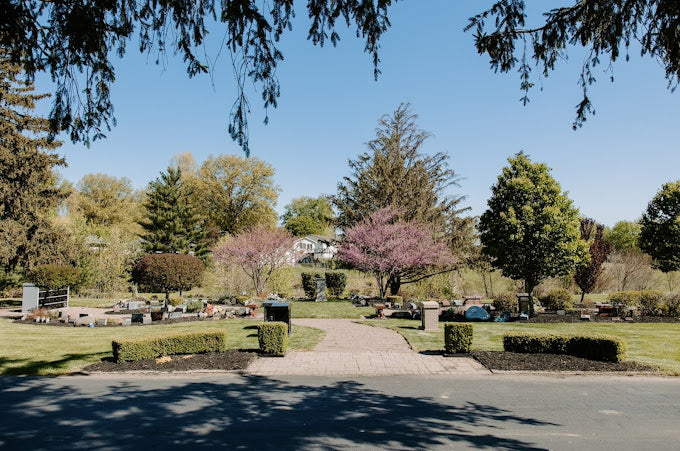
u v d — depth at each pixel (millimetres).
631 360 10273
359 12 4664
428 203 28312
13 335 13781
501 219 20578
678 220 20828
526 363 9984
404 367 9945
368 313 19938
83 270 26562
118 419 6594
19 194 21969
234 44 4754
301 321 17625
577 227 20047
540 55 5160
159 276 18031
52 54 4699
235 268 27719
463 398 7738
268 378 9125
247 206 52719
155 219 45188
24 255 22766
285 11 4668
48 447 5520
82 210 53938
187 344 10836
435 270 27719
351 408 7156
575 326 15727
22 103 22125
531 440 5789
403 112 29141
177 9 4664
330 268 32656
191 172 56938
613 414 6867
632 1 4422
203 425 6352
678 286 28641
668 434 6016
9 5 4242
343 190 30016
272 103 5117
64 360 10430
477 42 5059
